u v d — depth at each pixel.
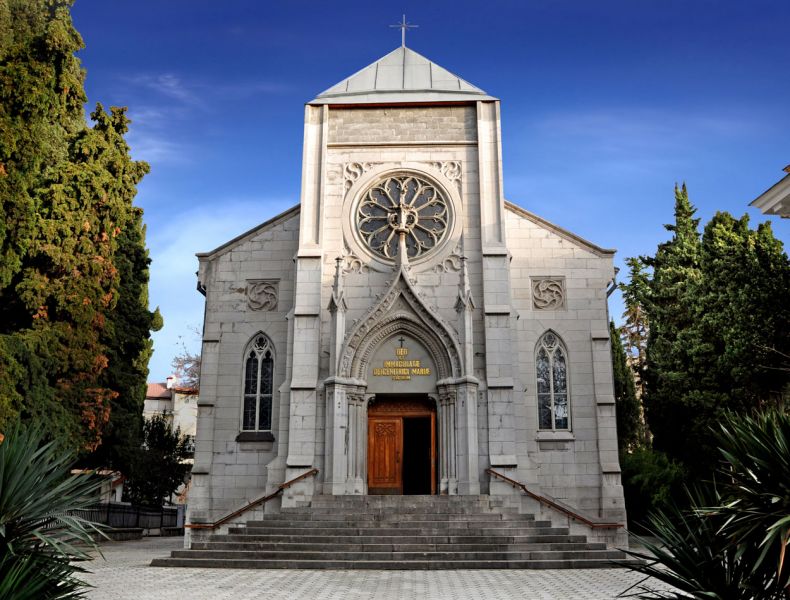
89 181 36.41
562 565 23.88
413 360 32.56
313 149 35.06
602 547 25.30
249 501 32.22
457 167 34.91
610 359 33.38
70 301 35.03
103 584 20.14
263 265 35.12
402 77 37.94
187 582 20.55
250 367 34.28
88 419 34.88
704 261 37.66
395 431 32.91
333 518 27.34
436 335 32.25
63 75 36.97
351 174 35.06
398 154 35.19
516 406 31.67
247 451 32.94
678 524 11.52
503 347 31.83
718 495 11.16
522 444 31.30
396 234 34.16
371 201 34.72
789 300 30.55
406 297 32.69
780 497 10.23
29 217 32.44
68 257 35.22
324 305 33.25
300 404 31.50
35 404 31.36
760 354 31.34
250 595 18.02
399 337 32.84
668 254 47.53
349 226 34.31
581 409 32.88
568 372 33.38
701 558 10.75
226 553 24.91
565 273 34.47
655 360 42.47
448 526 26.84
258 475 32.66
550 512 29.69
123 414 42.03
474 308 32.78
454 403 31.34
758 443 10.80
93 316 35.81
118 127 40.75
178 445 59.69
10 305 35.25
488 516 27.61
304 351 32.09
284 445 31.64
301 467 30.67
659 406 41.56
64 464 12.99
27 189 34.00
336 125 35.62
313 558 24.47
